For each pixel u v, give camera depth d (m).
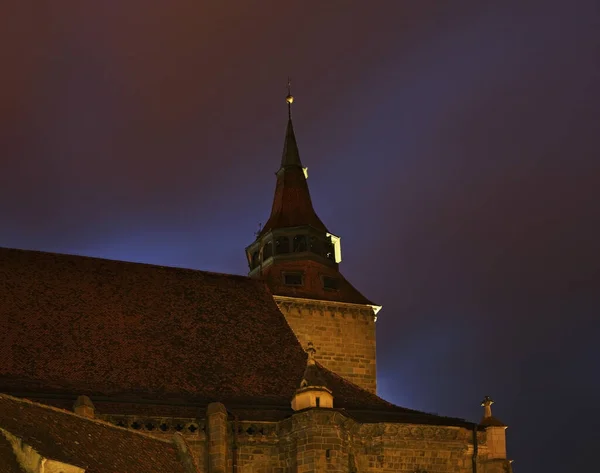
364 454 58.91
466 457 61.62
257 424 57.56
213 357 63.09
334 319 79.94
